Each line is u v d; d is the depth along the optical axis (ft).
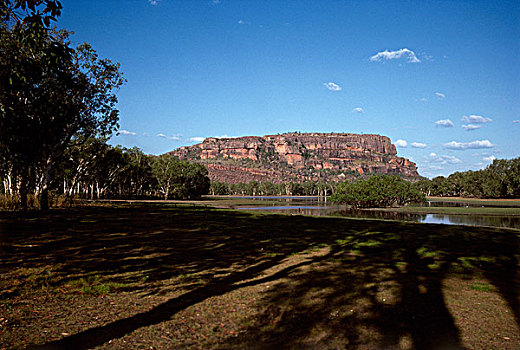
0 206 76.38
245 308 19.01
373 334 15.58
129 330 15.75
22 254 30.35
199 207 139.95
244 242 42.32
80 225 53.52
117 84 88.99
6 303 18.48
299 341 14.88
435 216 127.03
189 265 29.14
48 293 20.61
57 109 76.28
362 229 59.82
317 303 19.86
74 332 15.38
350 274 26.55
